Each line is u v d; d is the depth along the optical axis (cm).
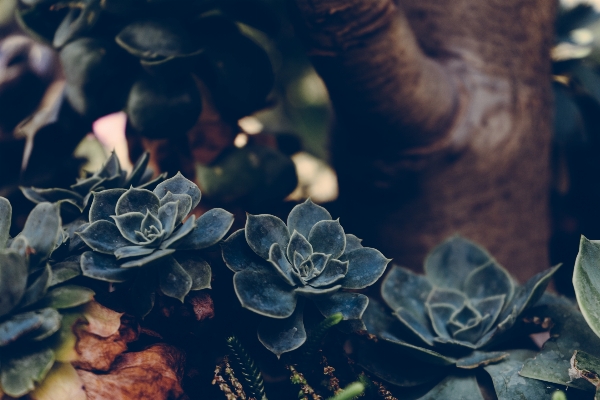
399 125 74
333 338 61
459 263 66
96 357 53
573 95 103
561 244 101
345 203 83
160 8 68
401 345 59
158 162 75
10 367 51
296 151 86
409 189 78
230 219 56
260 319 59
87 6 67
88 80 69
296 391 60
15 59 81
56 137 74
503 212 79
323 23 66
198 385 59
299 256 57
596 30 105
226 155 75
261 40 105
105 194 57
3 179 77
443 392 59
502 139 78
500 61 81
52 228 53
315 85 115
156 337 57
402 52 69
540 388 57
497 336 60
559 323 60
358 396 59
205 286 55
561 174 100
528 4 82
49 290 53
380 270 57
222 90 71
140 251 53
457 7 81
